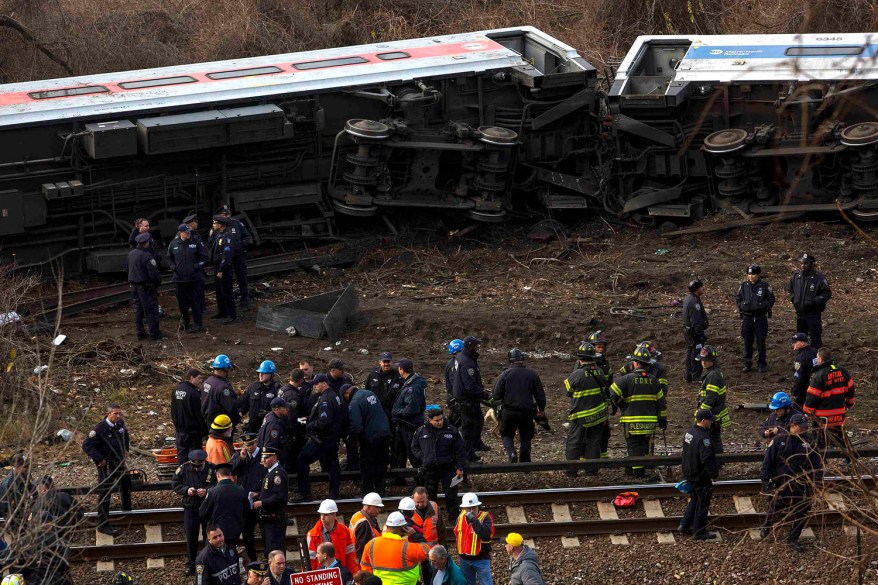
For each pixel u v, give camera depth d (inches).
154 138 1904.5
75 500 1021.2
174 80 2064.5
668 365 1665.8
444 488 1227.9
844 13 2464.3
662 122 2170.3
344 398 1275.8
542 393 1334.9
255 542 1232.2
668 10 2810.0
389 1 2952.8
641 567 1168.2
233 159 2050.9
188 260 1736.0
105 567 1155.3
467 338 1355.8
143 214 2007.9
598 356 1384.1
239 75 2096.5
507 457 1358.3
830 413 1307.8
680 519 1228.5
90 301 1850.4
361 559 1058.1
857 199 2106.3
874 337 1708.9
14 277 1784.0
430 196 2150.6
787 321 1801.2
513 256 2095.2
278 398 1189.7
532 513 1261.1
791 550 1187.3
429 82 2160.4
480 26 2930.6
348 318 1798.7
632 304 1875.0
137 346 1658.5
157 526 1226.6
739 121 2162.9
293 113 2031.3
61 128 1897.1
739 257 2039.9
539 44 2364.7
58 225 1940.2
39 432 900.0
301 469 1259.8
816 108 2068.2
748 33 2640.3
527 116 2210.9
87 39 2581.2
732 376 1621.6
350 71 2127.2
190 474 1141.1
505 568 1173.1
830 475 1266.0
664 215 2172.7
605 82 2517.2
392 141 2079.2
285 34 2719.0
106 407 1483.8
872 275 1951.3
